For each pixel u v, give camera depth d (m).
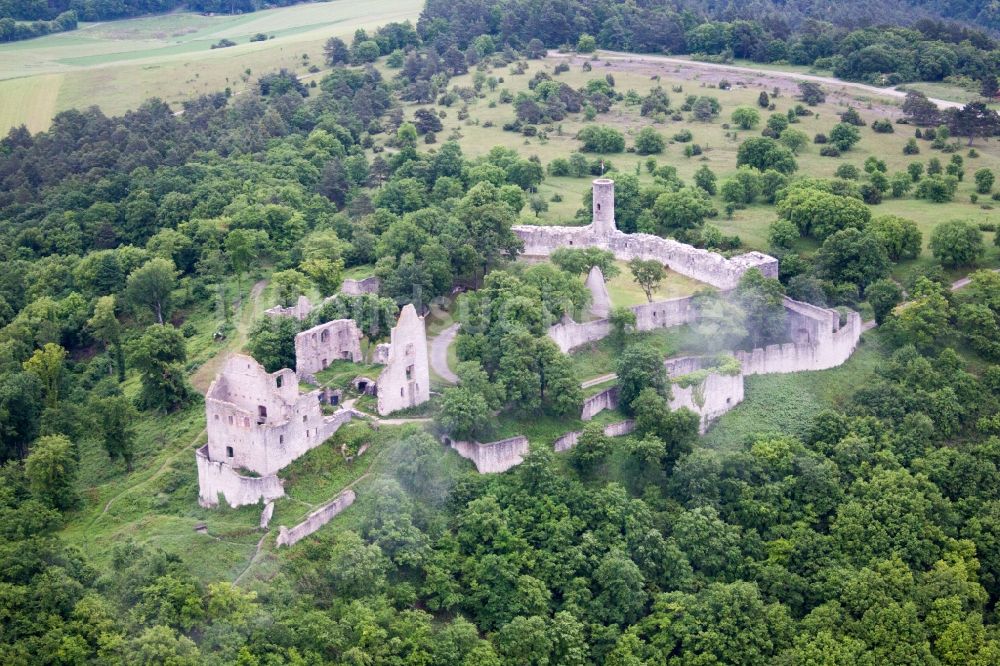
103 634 199.62
